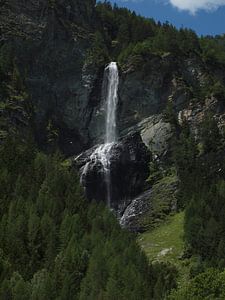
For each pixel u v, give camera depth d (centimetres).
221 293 7638
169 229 12094
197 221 11169
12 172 11412
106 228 10612
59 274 8981
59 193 11150
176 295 7912
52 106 14750
